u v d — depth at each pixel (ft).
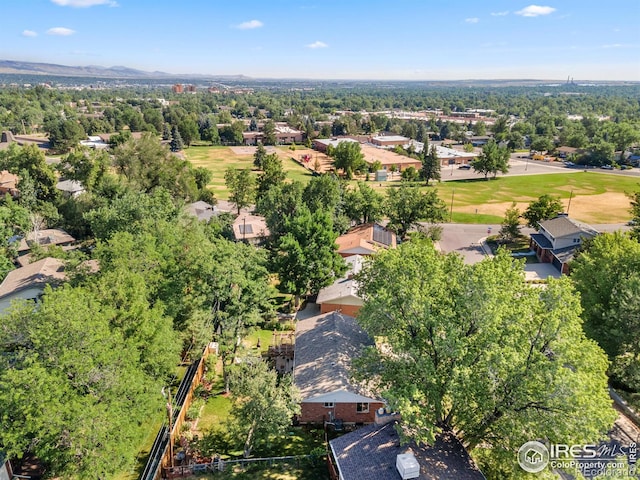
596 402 70.49
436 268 90.33
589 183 398.42
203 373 122.83
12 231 207.72
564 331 74.28
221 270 122.11
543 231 229.66
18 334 82.48
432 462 75.00
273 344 138.62
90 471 73.61
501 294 80.89
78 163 243.60
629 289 105.19
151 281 117.08
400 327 87.97
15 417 74.74
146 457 95.14
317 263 152.56
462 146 645.51
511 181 416.05
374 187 396.16
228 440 100.07
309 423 104.68
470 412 79.00
